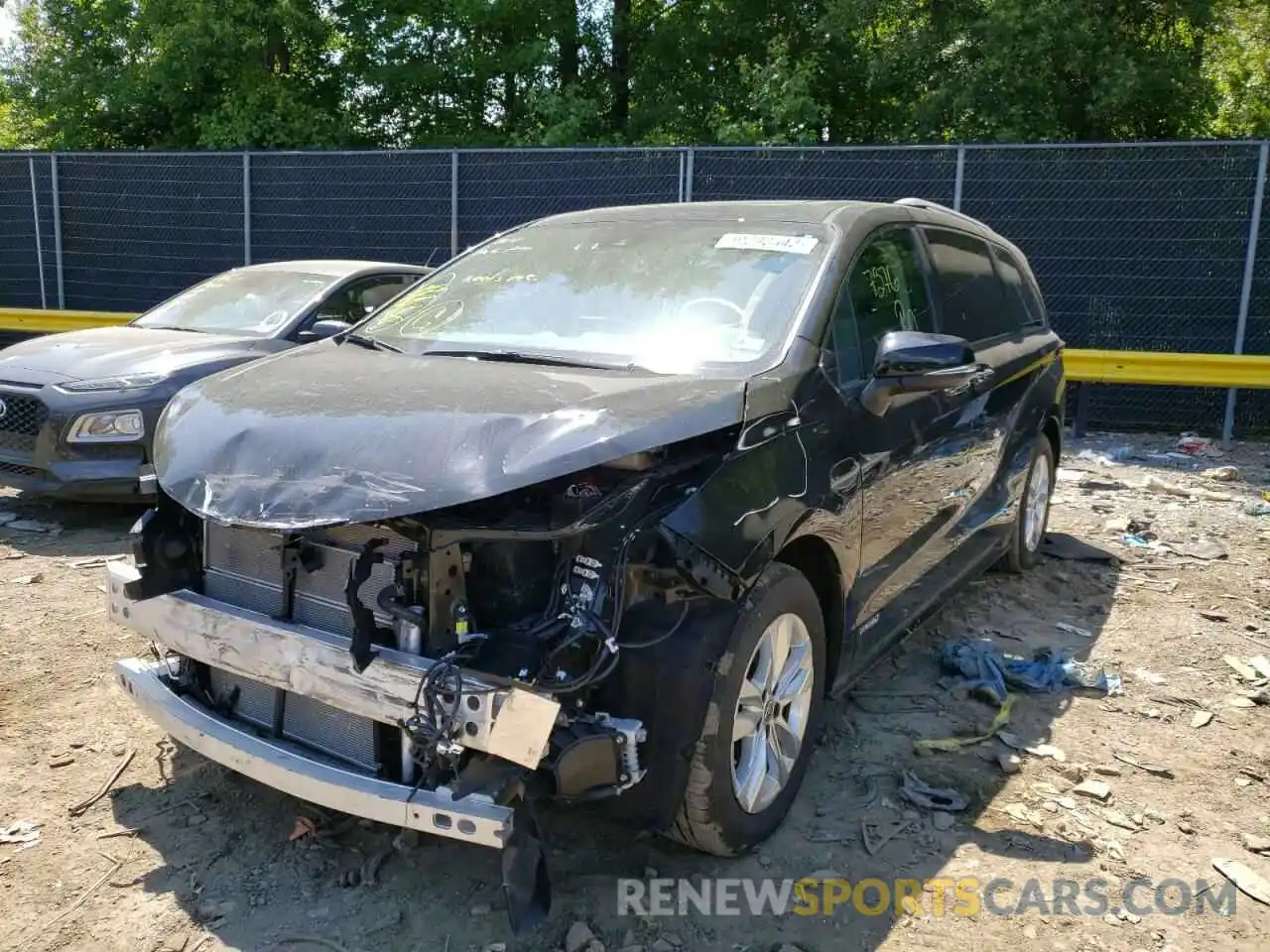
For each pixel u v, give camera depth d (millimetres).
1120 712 4102
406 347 3660
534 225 4473
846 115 16875
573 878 2977
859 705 4133
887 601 3912
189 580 3115
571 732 2504
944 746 3768
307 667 2662
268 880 2947
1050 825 3283
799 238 3793
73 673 4234
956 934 2766
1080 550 6230
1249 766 3691
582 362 3297
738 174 10453
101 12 17266
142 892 2883
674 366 3227
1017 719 4020
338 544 2742
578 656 2602
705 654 2732
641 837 3176
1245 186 9578
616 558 2602
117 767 3533
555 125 15984
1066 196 9945
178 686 3160
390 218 11562
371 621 2574
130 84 16703
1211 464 9016
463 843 3133
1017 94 13883
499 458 2506
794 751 3227
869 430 3514
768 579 2982
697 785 2768
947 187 10133
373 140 18000
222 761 2867
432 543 2543
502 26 17031
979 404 4578
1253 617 5199
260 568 2922
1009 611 5258
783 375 3170
